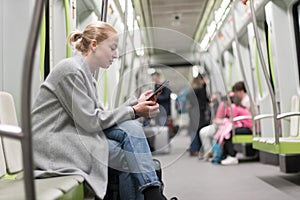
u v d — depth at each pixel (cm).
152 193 162
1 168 169
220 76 350
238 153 627
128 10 275
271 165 464
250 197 257
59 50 276
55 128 166
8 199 108
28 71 78
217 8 579
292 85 415
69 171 156
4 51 236
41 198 101
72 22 293
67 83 166
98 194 153
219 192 281
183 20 696
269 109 468
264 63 263
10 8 238
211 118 332
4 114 184
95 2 358
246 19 509
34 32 78
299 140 267
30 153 79
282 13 422
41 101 171
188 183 332
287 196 256
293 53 417
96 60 182
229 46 692
